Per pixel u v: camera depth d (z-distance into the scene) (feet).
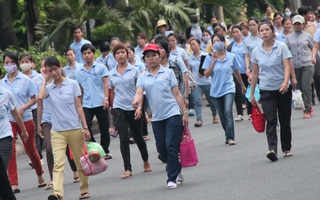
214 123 107.14
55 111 63.52
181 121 62.85
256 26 100.32
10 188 55.62
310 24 114.32
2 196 55.52
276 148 69.05
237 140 87.45
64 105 63.46
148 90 62.95
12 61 72.28
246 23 112.98
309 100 98.32
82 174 63.67
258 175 63.31
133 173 73.82
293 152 72.33
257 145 81.25
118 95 73.82
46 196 67.46
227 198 55.98
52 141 63.46
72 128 63.46
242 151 78.38
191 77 81.30
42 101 68.85
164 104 62.49
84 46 84.07
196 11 168.35
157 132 63.31
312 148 73.26
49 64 63.16
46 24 140.77
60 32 139.23
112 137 104.32
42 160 86.79
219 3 176.96
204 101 137.80
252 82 71.26
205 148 84.33
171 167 62.39
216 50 86.28
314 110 106.01
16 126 71.51
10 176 70.95
